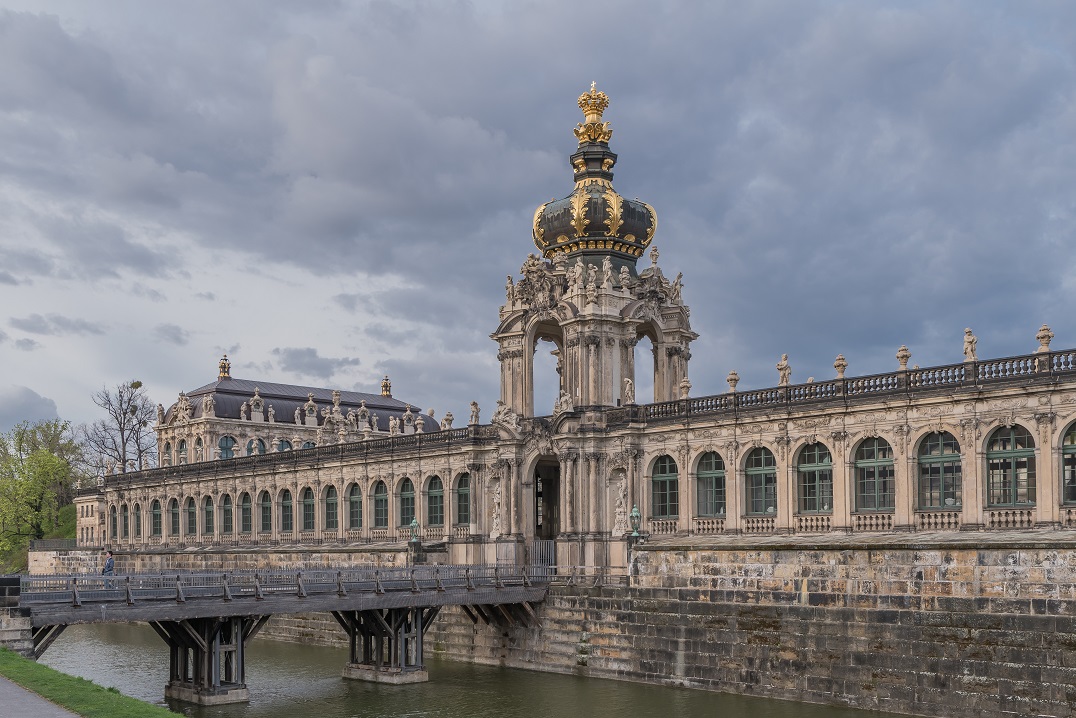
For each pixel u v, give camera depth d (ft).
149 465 512.63
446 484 275.18
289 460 329.52
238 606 191.21
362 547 285.64
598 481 239.71
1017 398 175.42
